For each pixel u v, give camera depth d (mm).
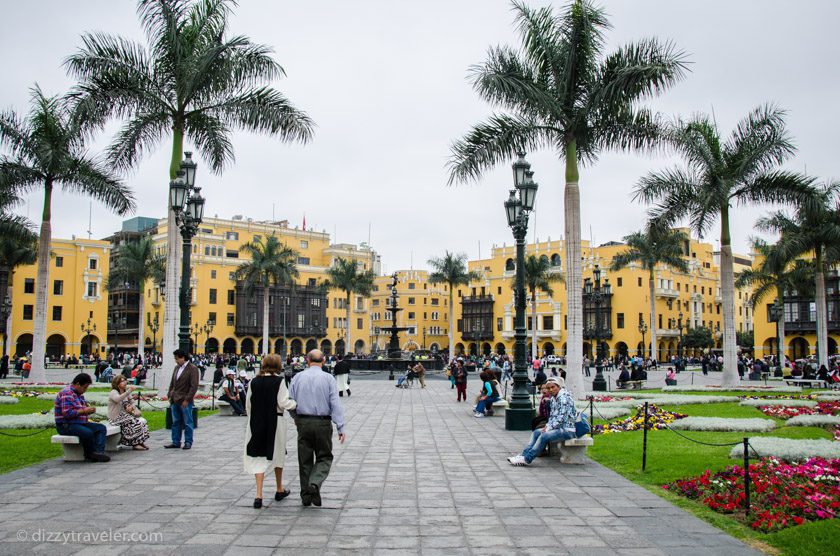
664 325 84562
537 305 89188
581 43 20312
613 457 11328
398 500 8234
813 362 46312
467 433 14883
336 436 14414
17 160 28094
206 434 14266
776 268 37906
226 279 82625
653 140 21719
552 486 9109
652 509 7848
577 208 20844
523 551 6215
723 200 25656
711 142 26859
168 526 6914
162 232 83625
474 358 64812
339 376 26500
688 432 14656
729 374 28266
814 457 10133
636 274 80500
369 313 99250
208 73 21453
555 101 20109
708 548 6340
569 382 20547
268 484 9062
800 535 6641
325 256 95125
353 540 6504
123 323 86062
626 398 22797
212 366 62875
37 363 28391
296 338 88188
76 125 21484
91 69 21203
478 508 7859
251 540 6453
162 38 21156
